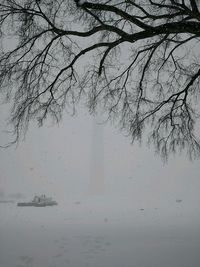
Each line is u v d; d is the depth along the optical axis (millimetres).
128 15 7176
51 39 7938
